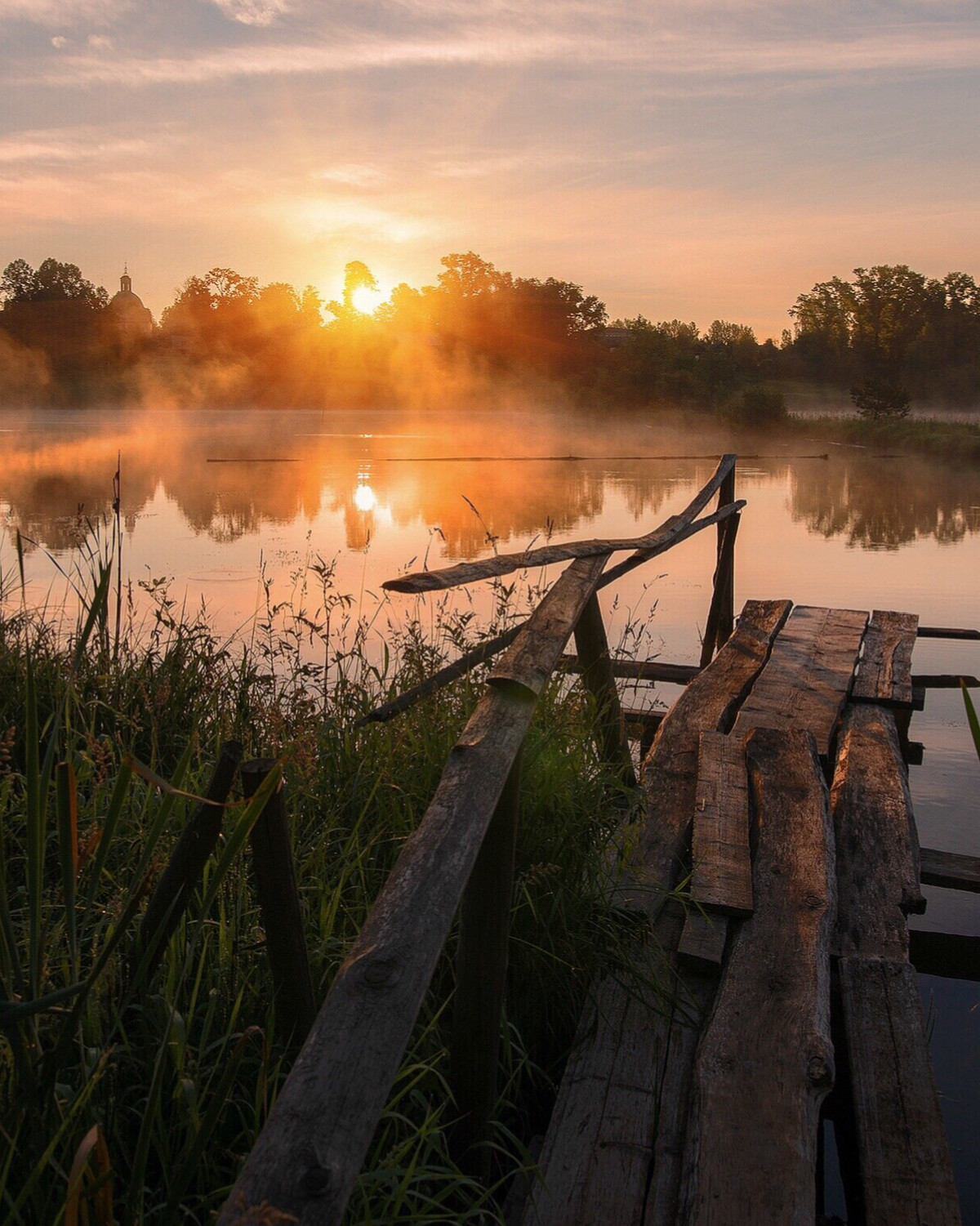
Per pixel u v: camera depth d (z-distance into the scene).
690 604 9.82
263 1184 1.13
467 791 1.97
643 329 81.81
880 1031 2.69
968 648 8.59
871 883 3.41
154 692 4.08
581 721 3.84
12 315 109.81
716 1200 2.04
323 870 2.75
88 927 2.38
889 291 118.75
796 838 3.48
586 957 2.84
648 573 11.84
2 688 4.07
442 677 3.39
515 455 34.19
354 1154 1.19
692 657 7.67
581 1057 2.57
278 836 1.88
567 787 3.25
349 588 9.47
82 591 8.52
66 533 13.42
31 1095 1.61
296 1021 2.03
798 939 2.91
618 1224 2.07
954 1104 3.12
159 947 2.03
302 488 21.11
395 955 1.51
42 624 4.92
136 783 3.14
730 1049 2.47
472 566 3.02
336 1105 1.24
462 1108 2.21
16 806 3.02
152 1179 1.94
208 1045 2.21
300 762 3.21
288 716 3.75
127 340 109.38
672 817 3.77
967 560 13.15
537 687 2.51
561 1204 2.13
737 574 11.88
